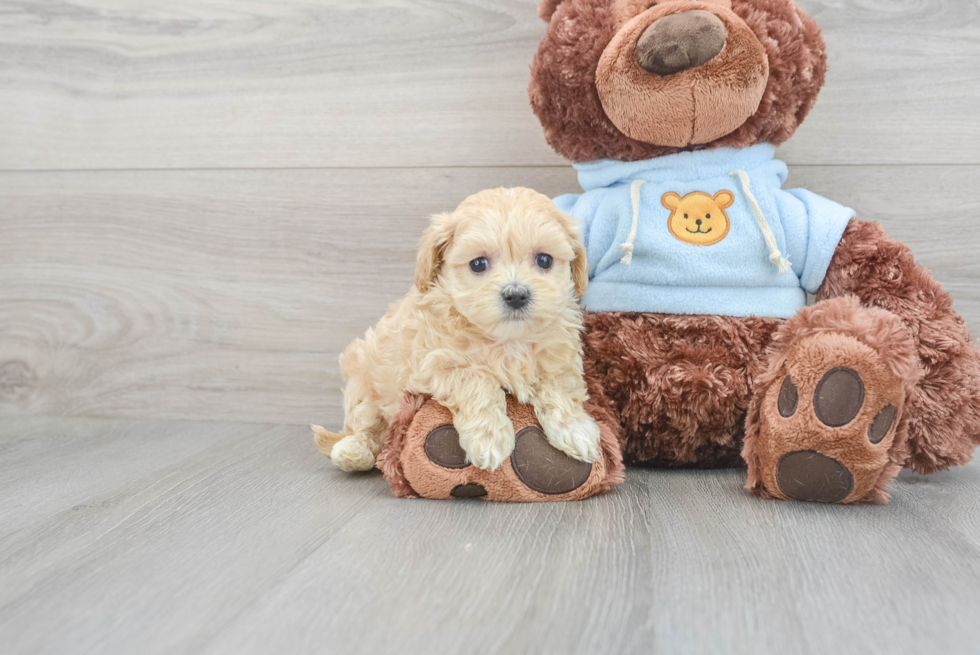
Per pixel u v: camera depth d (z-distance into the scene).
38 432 1.67
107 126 1.76
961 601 0.74
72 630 0.70
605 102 1.23
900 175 1.53
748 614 0.71
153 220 1.77
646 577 0.80
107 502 1.13
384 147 1.68
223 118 1.72
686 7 1.16
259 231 1.74
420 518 1.03
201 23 1.71
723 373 1.21
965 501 1.10
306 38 1.68
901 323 1.03
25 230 1.81
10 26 1.77
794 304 1.26
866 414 1.00
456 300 1.09
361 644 0.66
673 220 1.26
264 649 0.66
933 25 1.50
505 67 1.63
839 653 0.64
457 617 0.71
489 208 1.11
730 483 1.21
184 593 0.78
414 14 1.64
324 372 1.74
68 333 1.82
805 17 1.29
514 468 1.09
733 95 1.17
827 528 0.96
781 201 1.28
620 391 1.25
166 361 1.79
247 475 1.29
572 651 0.65
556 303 1.07
